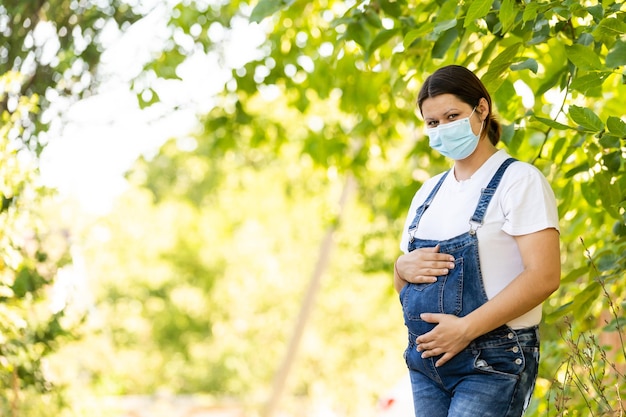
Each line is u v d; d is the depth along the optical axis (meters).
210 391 31.25
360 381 24.50
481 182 4.30
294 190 21.05
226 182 30.34
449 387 4.26
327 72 10.93
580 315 5.51
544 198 4.15
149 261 32.84
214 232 32.47
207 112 11.55
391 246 14.70
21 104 7.02
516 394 4.14
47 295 7.94
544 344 6.61
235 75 11.17
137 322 31.86
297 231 27.75
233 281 29.59
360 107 10.99
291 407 25.06
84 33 8.31
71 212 9.73
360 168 12.18
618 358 6.04
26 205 7.18
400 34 6.52
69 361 9.26
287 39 11.21
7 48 8.03
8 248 6.76
